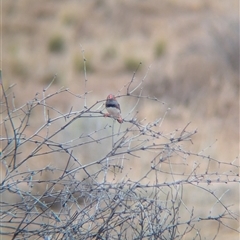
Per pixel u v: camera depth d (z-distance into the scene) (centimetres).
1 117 2058
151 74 3020
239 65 3005
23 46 4388
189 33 4188
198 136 2167
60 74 3572
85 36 4603
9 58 3891
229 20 3250
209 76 2883
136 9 4878
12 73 3659
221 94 2664
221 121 2402
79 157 1897
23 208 995
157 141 1908
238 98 2644
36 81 3550
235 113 2484
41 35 4625
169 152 1001
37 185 1470
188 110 2533
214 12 4478
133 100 2570
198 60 3050
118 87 3322
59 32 4419
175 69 3011
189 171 1781
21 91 3194
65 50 4250
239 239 1504
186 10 4719
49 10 5059
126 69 3700
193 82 2831
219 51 3091
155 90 2806
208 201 1595
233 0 4684
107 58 3953
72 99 3019
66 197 931
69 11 4884
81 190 898
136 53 3903
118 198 920
